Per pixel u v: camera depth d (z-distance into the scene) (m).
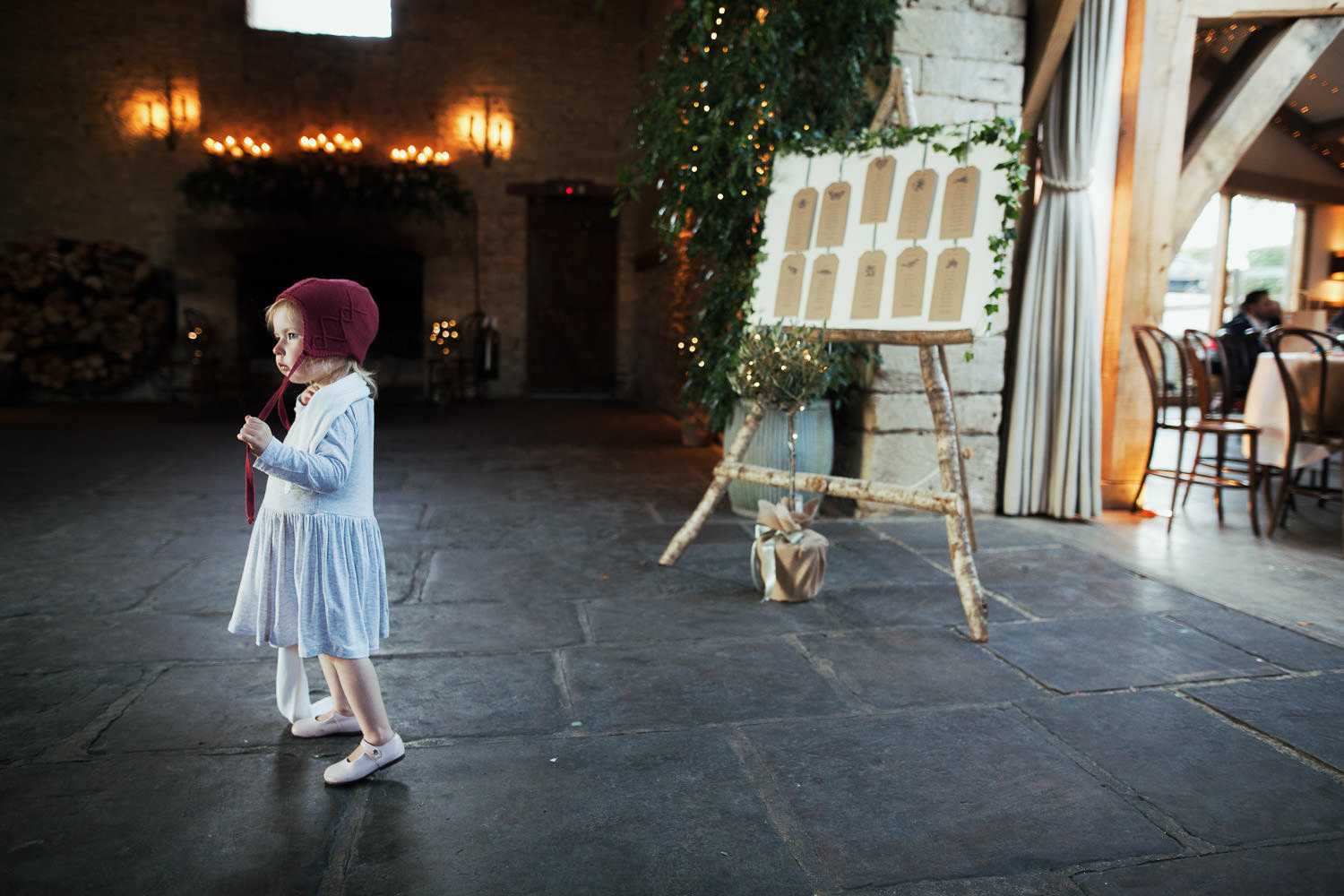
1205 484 4.59
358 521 1.93
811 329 3.53
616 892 1.64
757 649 2.84
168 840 1.76
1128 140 4.61
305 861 1.71
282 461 1.71
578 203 10.62
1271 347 4.15
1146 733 2.29
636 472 5.96
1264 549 4.07
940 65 4.39
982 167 3.24
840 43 4.36
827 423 4.58
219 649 2.75
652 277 9.72
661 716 2.36
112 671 2.57
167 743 2.16
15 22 9.30
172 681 2.51
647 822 1.87
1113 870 1.72
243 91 9.78
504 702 2.43
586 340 10.88
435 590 3.41
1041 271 4.50
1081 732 2.29
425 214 10.22
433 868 1.70
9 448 6.49
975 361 4.59
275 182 9.58
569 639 2.91
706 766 2.10
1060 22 4.18
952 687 2.56
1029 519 4.66
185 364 9.88
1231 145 4.77
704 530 4.40
